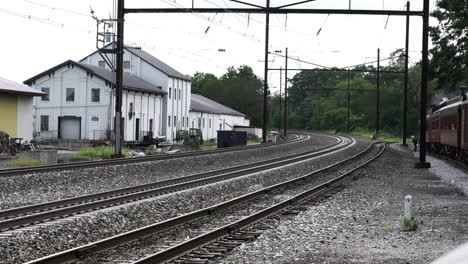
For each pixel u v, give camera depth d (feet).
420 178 85.15
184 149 168.76
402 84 355.36
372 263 30.78
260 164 110.42
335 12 95.71
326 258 31.96
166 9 100.37
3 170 70.64
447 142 119.03
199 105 272.51
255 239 37.45
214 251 32.78
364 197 61.46
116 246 33.65
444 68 154.40
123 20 104.63
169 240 36.70
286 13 95.25
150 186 67.92
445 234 39.83
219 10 96.32
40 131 193.16
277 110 513.45
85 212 46.50
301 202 56.39
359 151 160.56
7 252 32.04
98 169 79.87
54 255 28.37
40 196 58.34
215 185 68.23
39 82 194.70
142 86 205.67
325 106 458.09
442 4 143.84
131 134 197.77
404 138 207.21
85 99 191.42
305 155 134.72
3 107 132.36
